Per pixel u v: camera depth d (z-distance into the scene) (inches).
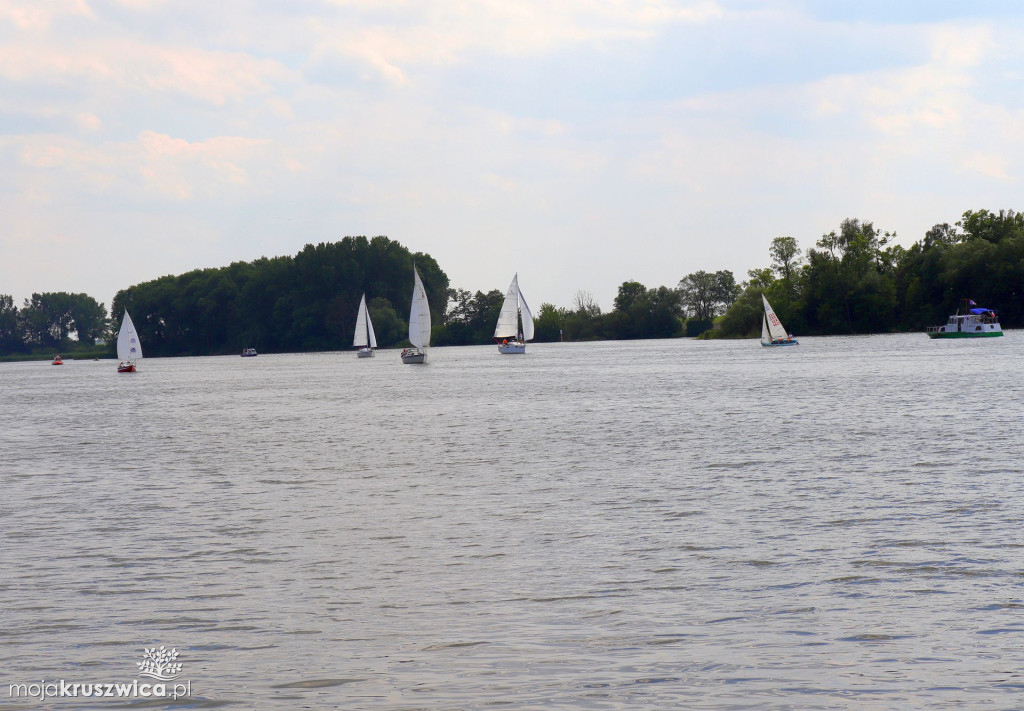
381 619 1003.9
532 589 1095.6
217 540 1381.6
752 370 5541.3
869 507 1470.2
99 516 1587.1
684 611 1005.8
